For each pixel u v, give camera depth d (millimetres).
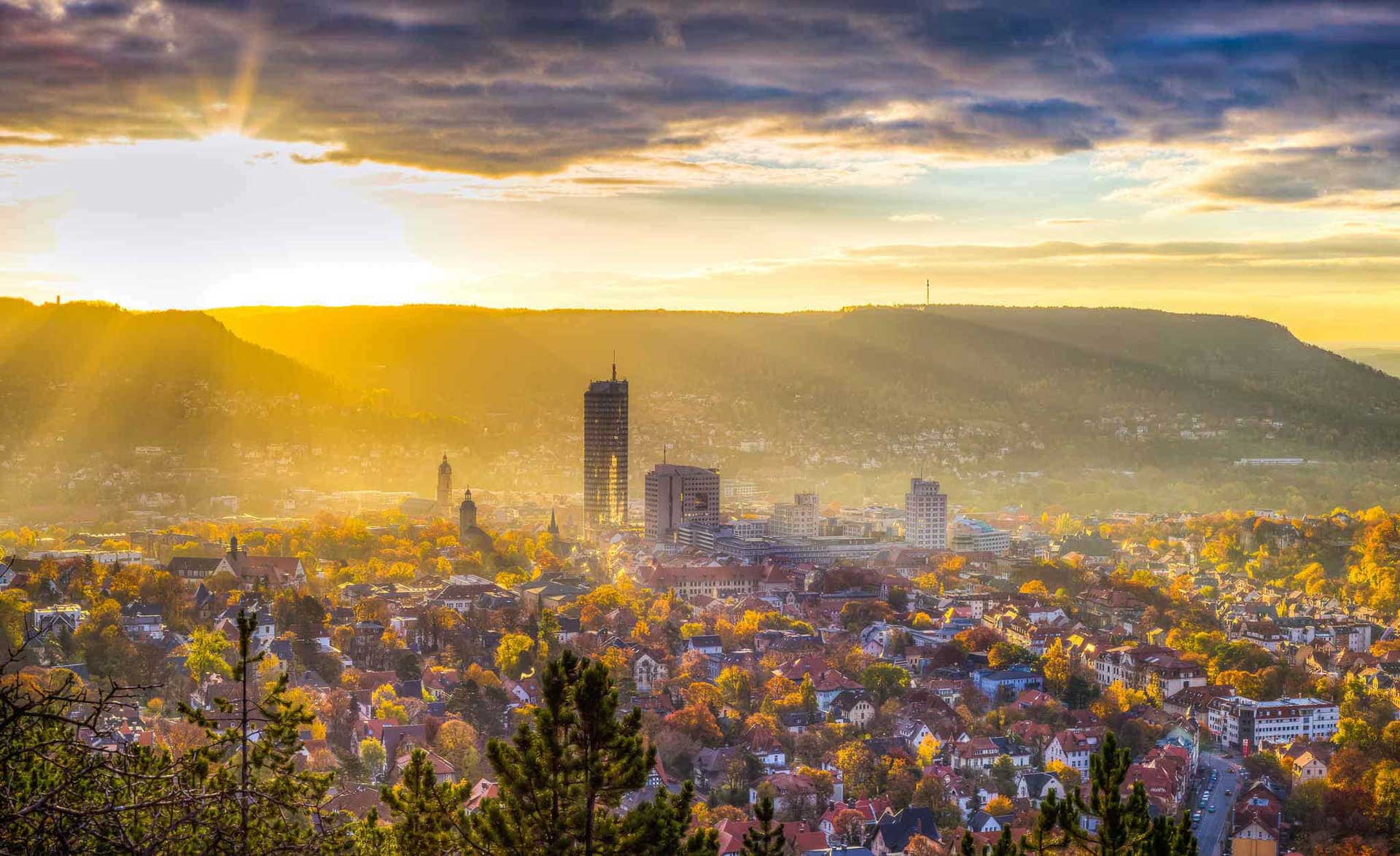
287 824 146250
